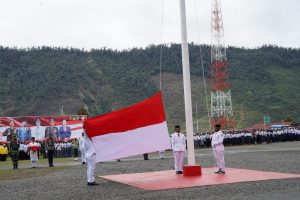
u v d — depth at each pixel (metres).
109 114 16.06
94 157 15.92
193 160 17.67
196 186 14.03
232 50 177.38
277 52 179.25
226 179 15.58
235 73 153.12
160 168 22.44
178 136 18.78
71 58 152.75
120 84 140.62
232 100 129.75
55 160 36.84
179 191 13.05
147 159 31.23
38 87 124.88
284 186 13.02
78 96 124.56
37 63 143.88
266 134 53.97
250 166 20.91
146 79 147.75
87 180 17.38
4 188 16.19
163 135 16.42
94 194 13.29
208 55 169.38
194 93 136.62
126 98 131.75
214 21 84.19
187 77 17.83
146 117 16.38
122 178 17.70
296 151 32.06
